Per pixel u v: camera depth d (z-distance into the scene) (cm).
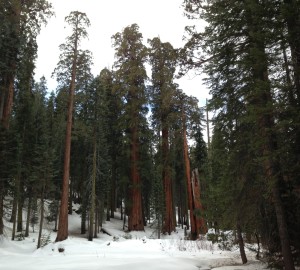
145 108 3228
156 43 2870
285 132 830
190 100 2792
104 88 3145
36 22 2373
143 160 3384
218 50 1099
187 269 1137
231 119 1095
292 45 852
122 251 1767
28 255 1758
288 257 889
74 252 1778
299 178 845
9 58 2169
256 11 865
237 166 1103
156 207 3366
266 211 1058
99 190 3431
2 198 2075
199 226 2616
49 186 2486
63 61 2509
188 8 1148
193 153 3500
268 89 821
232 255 1634
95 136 3064
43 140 2911
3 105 2406
